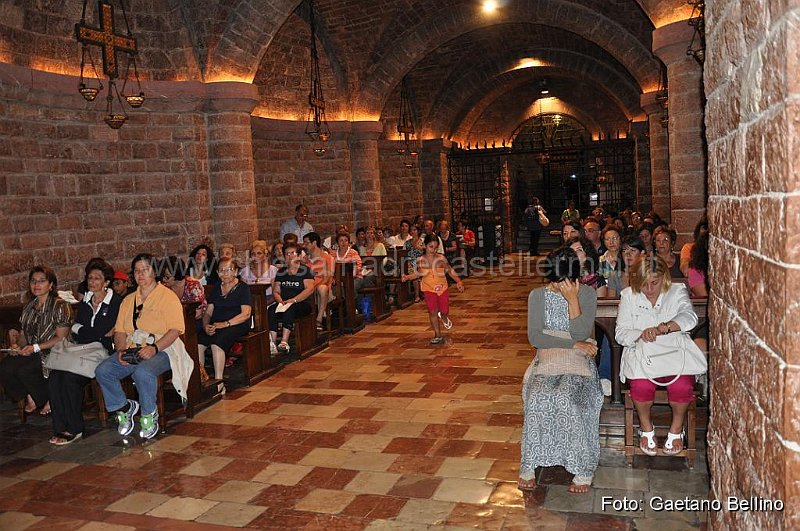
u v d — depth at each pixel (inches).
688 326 183.8
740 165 90.8
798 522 71.2
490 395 271.1
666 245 261.6
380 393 282.4
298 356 352.8
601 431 215.2
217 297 300.8
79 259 393.7
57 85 371.6
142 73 430.3
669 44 360.2
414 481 191.5
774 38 73.3
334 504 179.5
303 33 586.6
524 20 606.5
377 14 586.9
